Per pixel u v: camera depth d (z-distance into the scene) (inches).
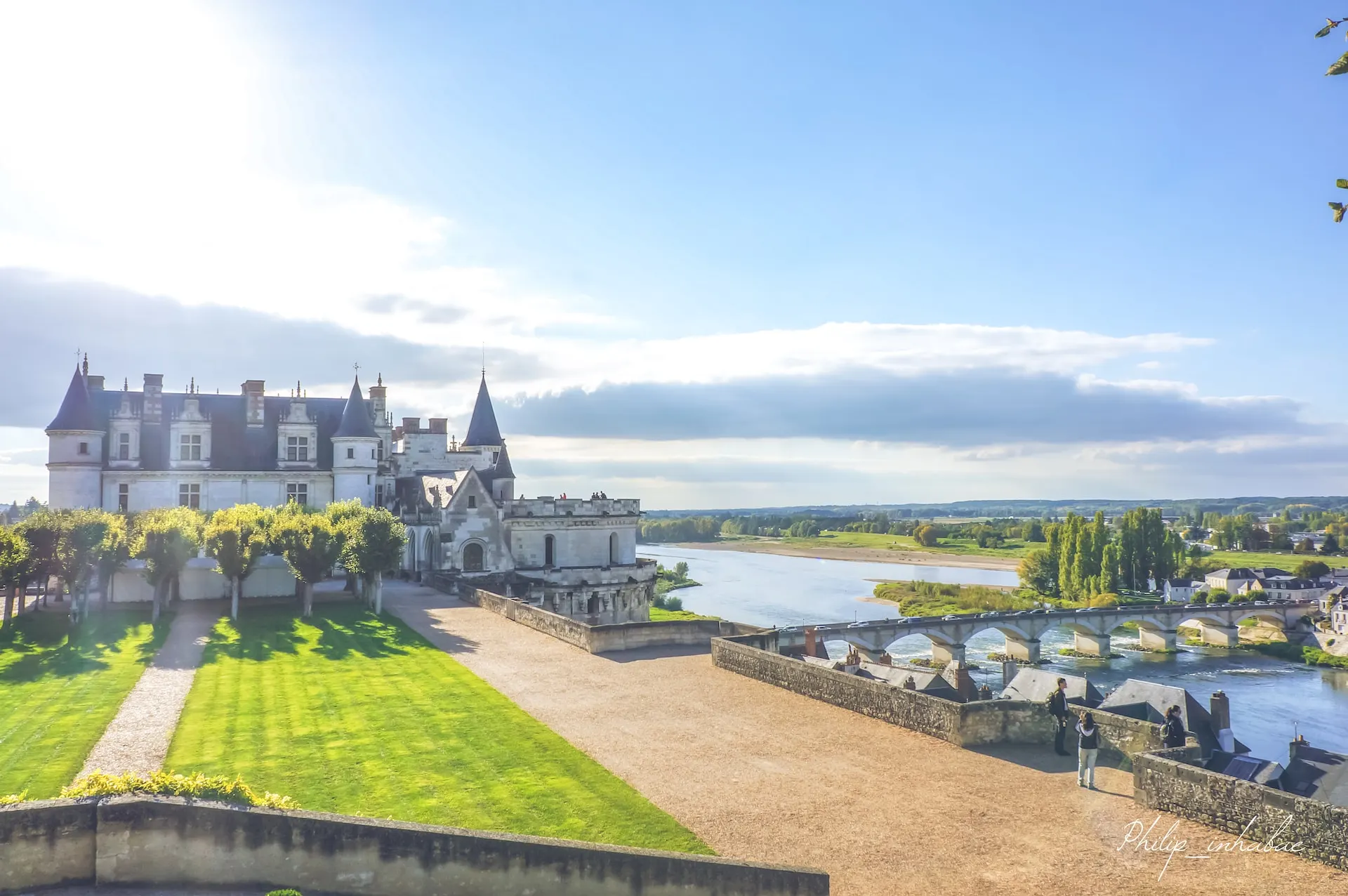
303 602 2231.8
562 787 949.8
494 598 2212.1
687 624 1801.2
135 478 2753.4
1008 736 1090.1
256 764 1032.2
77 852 639.8
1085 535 6284.5
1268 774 1298.0
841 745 1087.0
